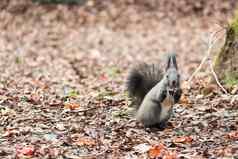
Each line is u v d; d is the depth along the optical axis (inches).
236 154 383.6
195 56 956.6
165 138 428.1
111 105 522.6
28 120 475.5
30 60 887.7
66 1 1259.2
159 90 430.3
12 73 758.5
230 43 548.7
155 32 1158.3
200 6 1278.3
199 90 556.7
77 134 436.8
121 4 1284.4
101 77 751.1
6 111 495.2
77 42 1071.0
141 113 444.1
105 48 1032.2
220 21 1213.7
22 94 572.1
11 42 1048.8
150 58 949.2
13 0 1251.8
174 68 422.0
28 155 394.0
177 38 1108.5
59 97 565.9
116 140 424.5
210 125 451.8
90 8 1256.8
